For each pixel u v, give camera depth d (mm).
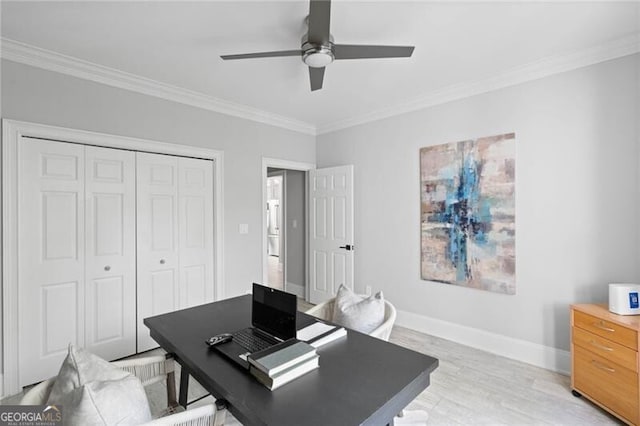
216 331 1698
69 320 2551
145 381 1522
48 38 2193
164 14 1926
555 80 2539
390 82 2963
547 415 1998
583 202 2430
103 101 2703
